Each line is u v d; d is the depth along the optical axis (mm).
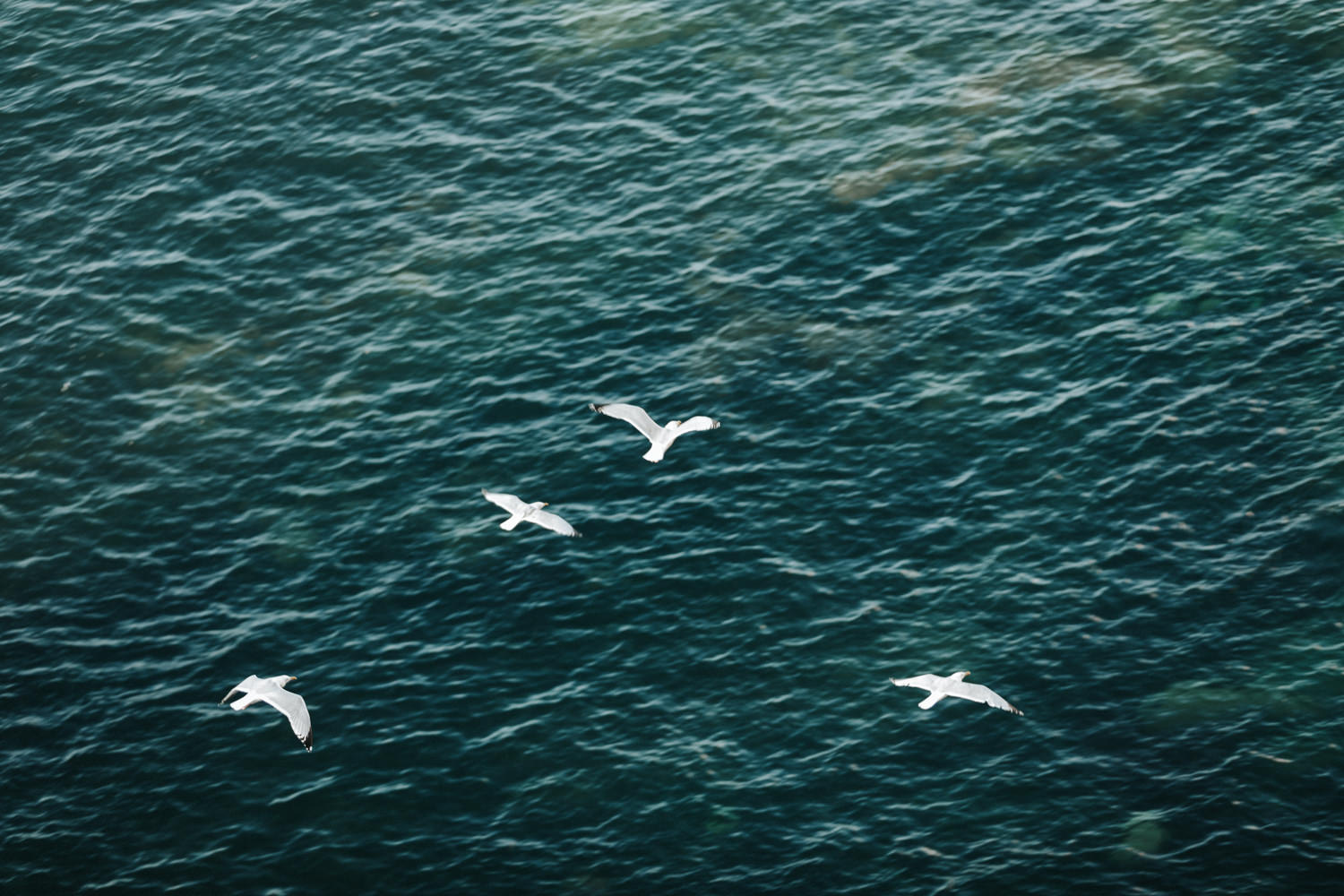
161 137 61000
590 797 40250
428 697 42938
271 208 57938
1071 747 40031
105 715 43500
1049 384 48719
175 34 65062
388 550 46906
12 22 66312
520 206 56719
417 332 53000
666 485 47562
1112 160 55250
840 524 45906
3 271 56906
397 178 58344
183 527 48344
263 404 51531
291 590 46250
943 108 57969
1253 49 58281
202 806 41062
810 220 54812
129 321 54719
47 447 51125
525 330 52594
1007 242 53156
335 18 65062
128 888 39406
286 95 61938
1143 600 43000
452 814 40281
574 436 49219
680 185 56656
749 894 37906
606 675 43000
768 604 44125
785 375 50125
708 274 53469
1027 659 42031
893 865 38094
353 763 41594
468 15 64562
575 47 62469
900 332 50875
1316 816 37875
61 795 41688
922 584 44156
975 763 39969
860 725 41094
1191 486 45469
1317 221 51938
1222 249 51656
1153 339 49438
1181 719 40219
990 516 45562
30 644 45562
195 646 45031
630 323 52312
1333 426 46250
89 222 58250
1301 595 42500
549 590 45219
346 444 50000
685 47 62000
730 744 41062
